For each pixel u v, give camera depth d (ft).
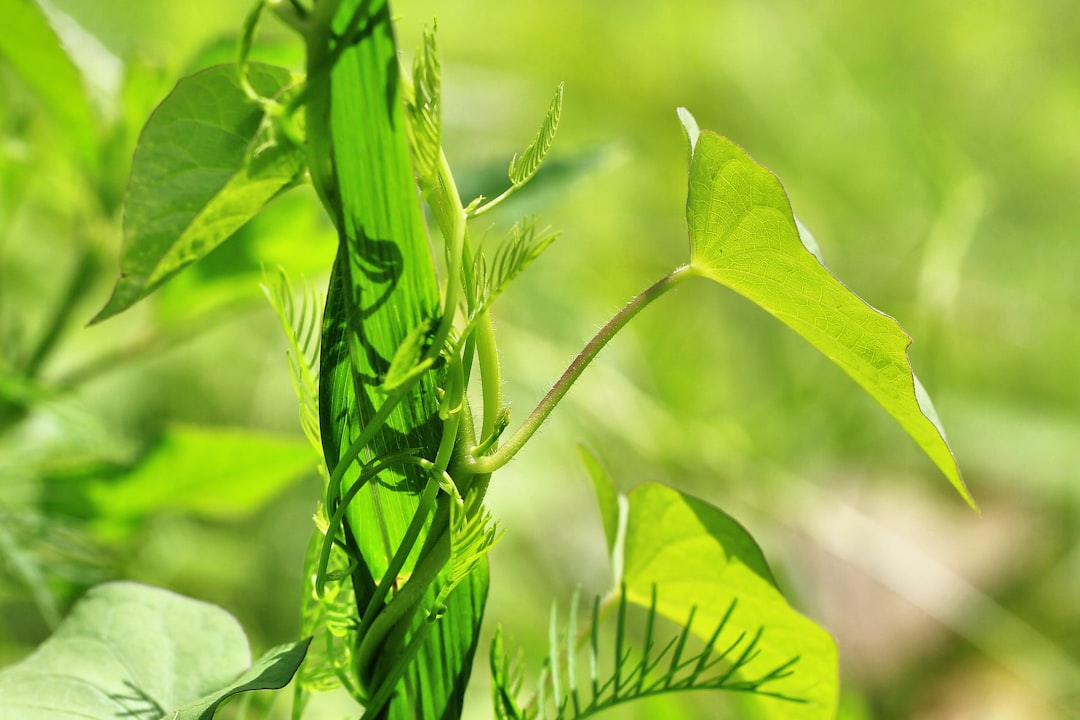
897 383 2.53
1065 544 5.72
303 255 3.73
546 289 6.04
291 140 2.41
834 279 2.48
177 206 2.40
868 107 7.04
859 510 5.90
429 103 2.43
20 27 3.14
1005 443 6.12
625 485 5.94
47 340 3.81
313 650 2.68
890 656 5.36
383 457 2.47
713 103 7.48
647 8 7.58
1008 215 6.98
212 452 3.57
